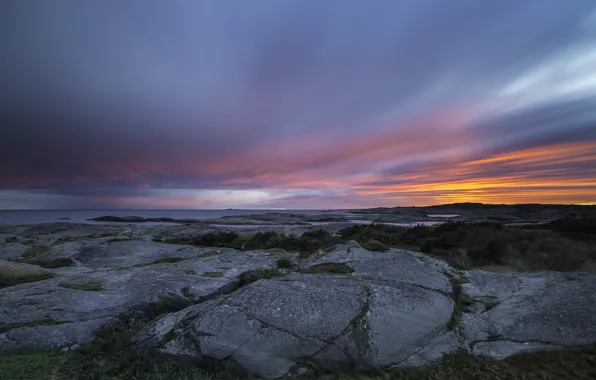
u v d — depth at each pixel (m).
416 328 11.12
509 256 21.28
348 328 10.87
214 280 18.41
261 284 14.11
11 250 32.69
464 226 28.78
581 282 13.79
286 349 10.17
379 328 10.91
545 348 9.93
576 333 10.30
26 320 13.45
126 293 16.31
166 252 29.00
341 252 20.47
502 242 22.67
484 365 9.46
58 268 23.80
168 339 11.04
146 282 17.78
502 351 10.06
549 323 11.03
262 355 10.00
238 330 10.84
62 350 11.59
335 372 9.62
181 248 30.70
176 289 16.66
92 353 11.17
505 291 14.62
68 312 14.17
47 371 10.00
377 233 32.25
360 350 10.09
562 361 9.36
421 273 16.30
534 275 16.22
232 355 10.00
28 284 18.22
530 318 11.55
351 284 14.16
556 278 15.12
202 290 17.02
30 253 30.98
